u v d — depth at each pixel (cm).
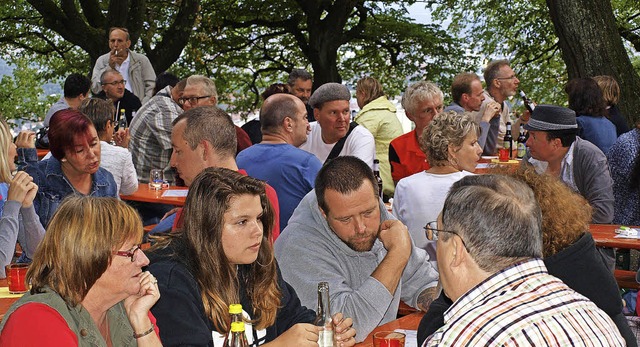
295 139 508
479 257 199
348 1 1942
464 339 188
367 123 729
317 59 1956
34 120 2542
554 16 1030
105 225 236
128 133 740
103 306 242
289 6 2059
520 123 882
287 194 489
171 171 742
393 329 326
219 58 2175
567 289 197
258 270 286
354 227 325
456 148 429
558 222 247
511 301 192
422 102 630
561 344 184
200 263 266
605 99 736
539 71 2117
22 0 2119
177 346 258
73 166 472
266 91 901
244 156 500
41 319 228
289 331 285
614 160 561
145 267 266
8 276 377
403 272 359
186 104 698
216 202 266
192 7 1698
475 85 775
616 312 256
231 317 263
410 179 437
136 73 1076
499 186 206
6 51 2283
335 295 323
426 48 2158
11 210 417
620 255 612
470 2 2155
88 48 1634
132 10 1630
